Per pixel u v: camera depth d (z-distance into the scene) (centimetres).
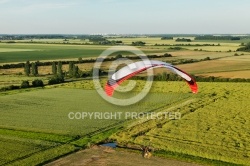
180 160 4112
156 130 5316
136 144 4712
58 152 4403
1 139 4978
